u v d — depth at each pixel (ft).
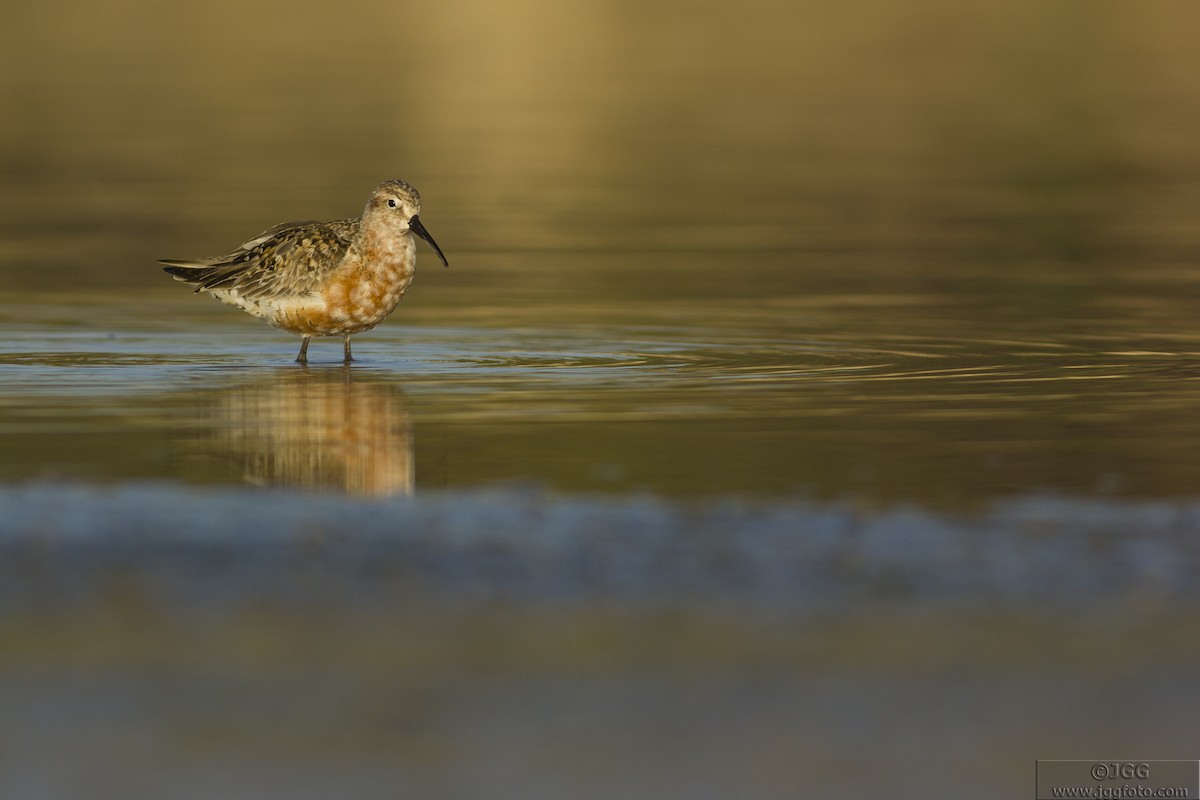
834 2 204.64
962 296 72.33
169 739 23.47
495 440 43.62
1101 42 173.68
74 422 46.55
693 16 192.95
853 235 89.40
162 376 55.31
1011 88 146.82
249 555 31.40
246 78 148.15
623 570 30.53
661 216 95.71
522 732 23.67
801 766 22.53
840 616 28.07
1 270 78.13
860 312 68.49
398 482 38.14
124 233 87.51
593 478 38.50
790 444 42.93
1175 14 192.03
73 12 188.55
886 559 31.12
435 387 52.90
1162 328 64.39
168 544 32.14
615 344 61.77
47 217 91.81
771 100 140.77
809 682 25.35
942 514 34.55
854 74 154.81
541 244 86.94
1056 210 97.09
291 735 23.59
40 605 28.66
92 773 22.36
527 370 56.34
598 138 123.24
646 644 26.81
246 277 59.72
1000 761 22.72
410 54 163.84
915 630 27.40
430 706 24.58
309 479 38.63
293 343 63.05
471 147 118.11
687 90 145.18
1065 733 23.57
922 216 95.30
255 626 27.63
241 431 45.19
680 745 23.21
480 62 159.74
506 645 26.86
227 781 22.12
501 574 30.27
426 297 72.64
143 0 199.00
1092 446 42.60
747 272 78.79
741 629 27.53
